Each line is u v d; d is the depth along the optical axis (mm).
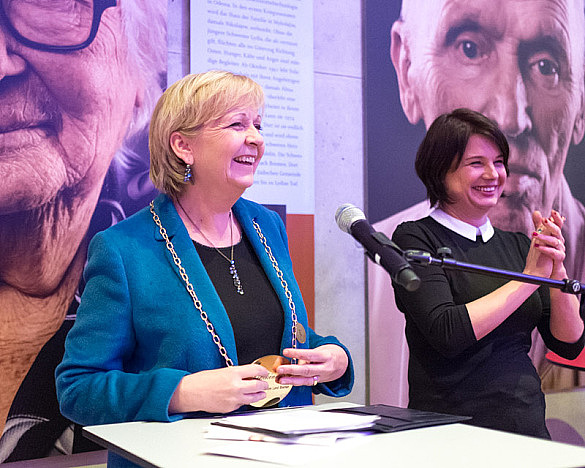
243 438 1159
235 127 1678
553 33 3547
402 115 3193
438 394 1989
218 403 1342
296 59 2965
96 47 2438
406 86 3203
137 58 2543
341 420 1222
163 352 1538
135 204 2520
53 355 2320
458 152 2092
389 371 3100
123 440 1187
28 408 2260
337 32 3102
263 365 1439
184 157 1695
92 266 1598
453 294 2047
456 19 3316
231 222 1796
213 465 982
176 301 1560
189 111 1665
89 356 1520
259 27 2871
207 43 2740
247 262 1747
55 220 2340
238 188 1690
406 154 3201
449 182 2137
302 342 1665
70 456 2373
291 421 1219
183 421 1369
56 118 2348
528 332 2082
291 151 2928
